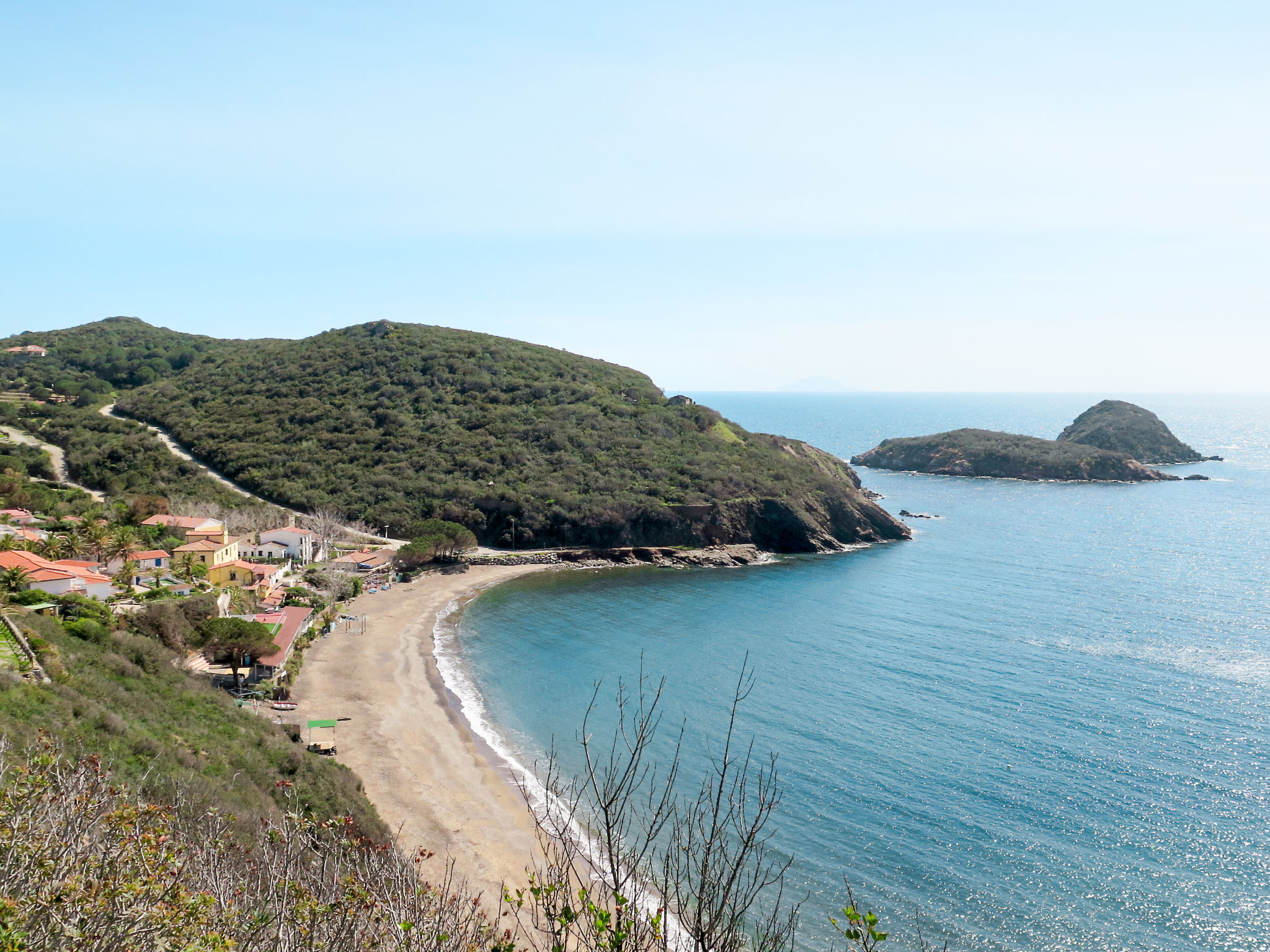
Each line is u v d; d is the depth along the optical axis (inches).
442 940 428.5
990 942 1286.9
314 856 547.8
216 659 2256.4
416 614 3353.8
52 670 1459.2
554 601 3612.2
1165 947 1279.5
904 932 1305.4
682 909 362.0
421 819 1657.2
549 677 2573.8
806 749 1974.7
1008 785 1786.4
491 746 2053.4
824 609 3442.4
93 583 2519.7
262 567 3405.5
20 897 368.2
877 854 1523.1
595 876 1342.3
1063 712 2209.6
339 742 2016.5
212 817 652.7
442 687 2472.9
